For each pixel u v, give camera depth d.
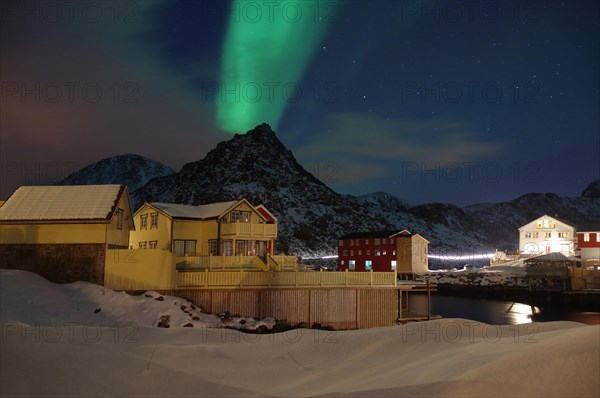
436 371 16.17
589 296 66.19
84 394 14.66
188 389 15.88
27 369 15.34
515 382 14.05
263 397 15.46
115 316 30.25
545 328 22.61
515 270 92.50
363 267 99.12
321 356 20.55
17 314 27.52
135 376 16.27
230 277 35.28
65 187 39.22
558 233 103.56
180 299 33.53
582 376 13.74
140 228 51.69
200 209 52.47
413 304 73.25
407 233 96.88
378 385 15.62
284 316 35.75
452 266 160.50
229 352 20.64
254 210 50.38
